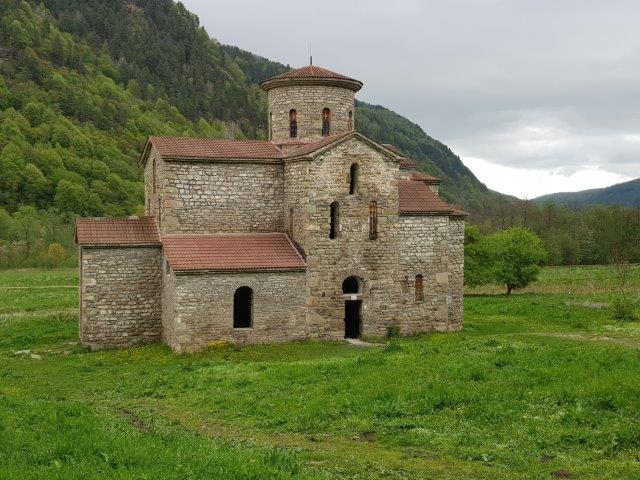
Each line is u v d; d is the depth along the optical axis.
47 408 19.25
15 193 123.50
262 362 30.84
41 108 146.38
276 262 36.00
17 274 88.00
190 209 37.47
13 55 169.00
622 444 16.34
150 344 37.38
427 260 39.75
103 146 147.38
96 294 36.69
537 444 16.81
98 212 127.06
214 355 33.09
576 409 18.70
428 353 28.47
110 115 161.75
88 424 17.53
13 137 131.75
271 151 40.16
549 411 19.12
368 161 38.03
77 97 160.12
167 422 20.47
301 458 16.36
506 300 60.69
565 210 145.50
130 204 132.38
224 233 38.16
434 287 39.94
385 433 18.44
